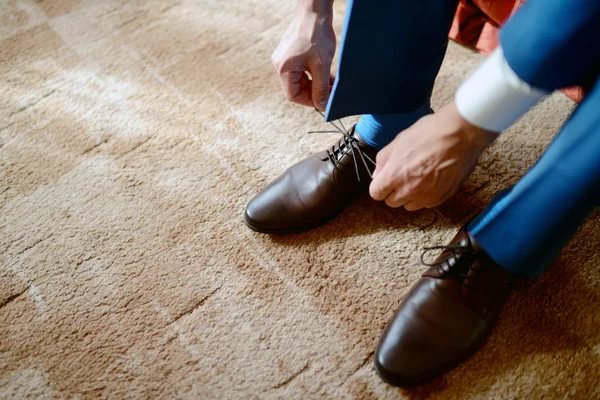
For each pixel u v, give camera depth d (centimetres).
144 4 129
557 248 62
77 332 79
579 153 50
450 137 56
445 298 73
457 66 112
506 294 74
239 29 122
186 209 92
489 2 99
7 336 79
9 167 99
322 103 81
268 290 82
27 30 124
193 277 84
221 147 100
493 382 72
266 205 87
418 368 71
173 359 76
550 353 75
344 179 86
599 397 70
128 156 100
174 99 109
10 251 88
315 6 73
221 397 73
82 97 110
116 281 84
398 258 85
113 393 73
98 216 92
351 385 73
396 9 62
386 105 76
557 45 44
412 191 64
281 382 74
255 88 110
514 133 99
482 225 63
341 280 83
